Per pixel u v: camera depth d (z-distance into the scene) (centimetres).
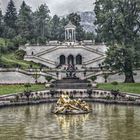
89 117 5619
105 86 10088
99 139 3922
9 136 4125
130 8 10631
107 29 10681
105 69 11975
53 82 11106
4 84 11081
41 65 13988
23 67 12606
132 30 10675
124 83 10556
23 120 5331
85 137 4034
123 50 10088
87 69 12875
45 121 5250
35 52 15275
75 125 4862
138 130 4406
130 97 7694
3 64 12350
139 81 11662
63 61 14950
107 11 10738
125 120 5212
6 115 5900
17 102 7512
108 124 4891
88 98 8325
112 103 7694
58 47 14862
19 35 17475
